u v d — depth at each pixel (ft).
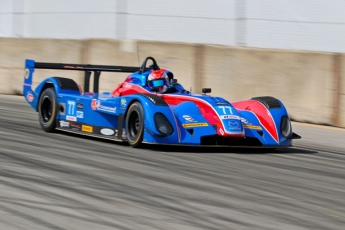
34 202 28.27
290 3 83.41
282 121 48.14
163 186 32.71
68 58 86.17
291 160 44.73
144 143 46.65
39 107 54.24
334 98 66.28
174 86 50.75
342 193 34.06
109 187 31.81
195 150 46.21
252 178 36.47
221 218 27.37
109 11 100.89
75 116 51.13
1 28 109.91
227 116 45.09
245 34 87.56
